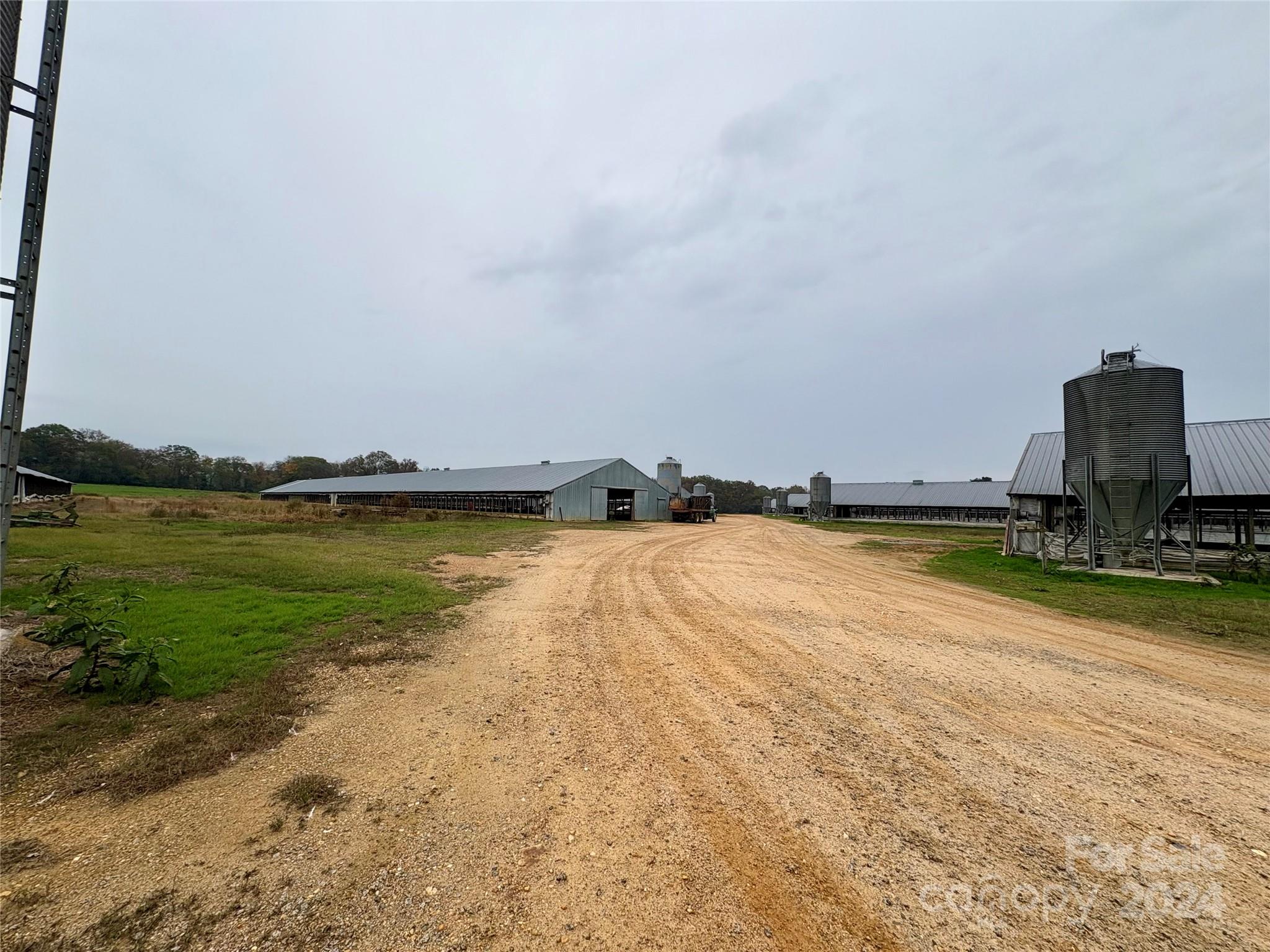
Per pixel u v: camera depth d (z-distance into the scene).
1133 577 12.71
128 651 4.38
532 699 4.84
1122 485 13.41
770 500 94.75
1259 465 16.78
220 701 4.41
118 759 3.44
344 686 4.93
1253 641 7.37
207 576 9.69
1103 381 13.70
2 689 4.38
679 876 2.60
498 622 7.51
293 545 15.20
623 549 17.73
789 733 4.28
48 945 2.05
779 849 2.82
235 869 2.52
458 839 2.82
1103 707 4.95
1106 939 2.26
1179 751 4.09
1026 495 20.73
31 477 35.72
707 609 8.81
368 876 2.51
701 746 4.00
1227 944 2.24
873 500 56.50
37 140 3.84
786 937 2.25
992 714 4.74
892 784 3.53
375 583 9.60
